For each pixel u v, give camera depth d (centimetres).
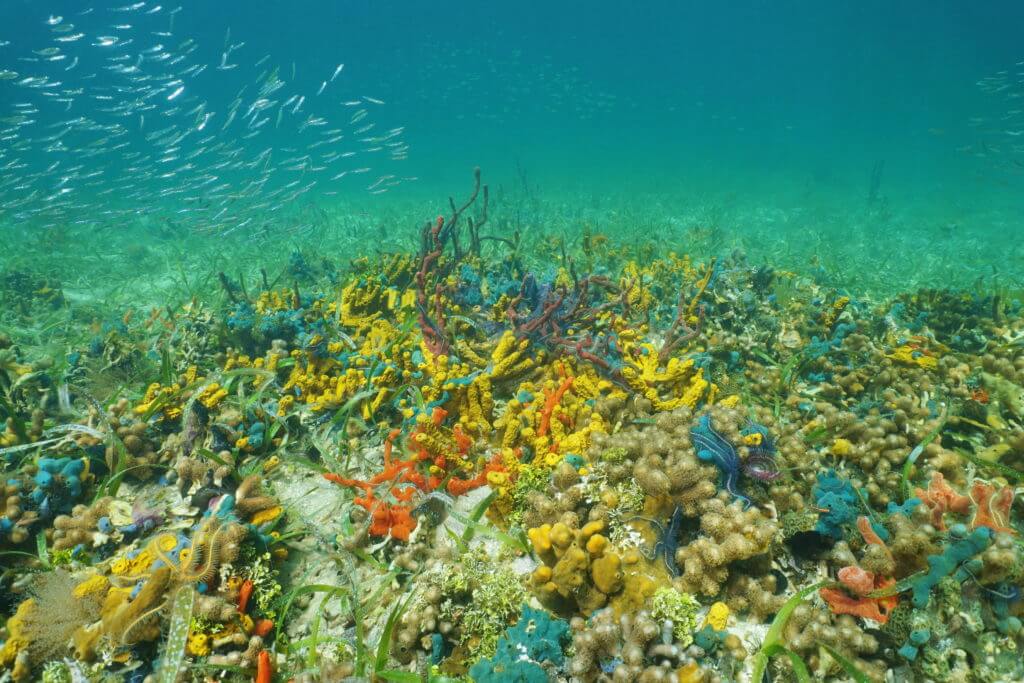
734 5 13912
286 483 419
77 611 274
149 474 428
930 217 2336
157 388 491
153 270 1283
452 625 277
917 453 345
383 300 702
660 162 6253
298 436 468
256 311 678
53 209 1458
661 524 295
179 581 269
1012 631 231
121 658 261
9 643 265
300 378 500
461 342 542
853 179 4247
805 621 246
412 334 597
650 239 1341
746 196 3092
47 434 455
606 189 3353
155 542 290
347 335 605
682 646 242
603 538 266
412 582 307
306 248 1328
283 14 12488
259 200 1476
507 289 645
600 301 684
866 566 251
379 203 2820
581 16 14025
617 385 441
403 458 412
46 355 682
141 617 255
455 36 13988
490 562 308
